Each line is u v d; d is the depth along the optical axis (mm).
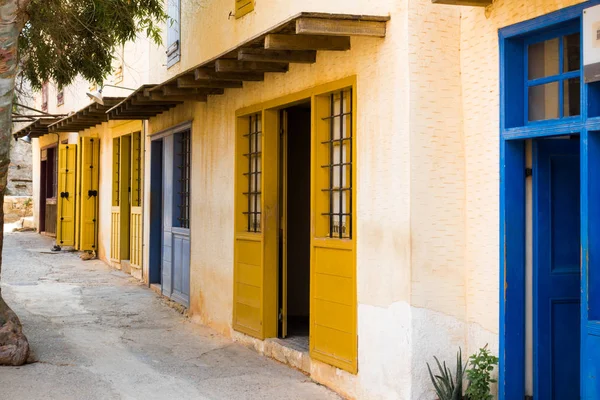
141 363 7445
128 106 10891
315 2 6859
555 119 4734
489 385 5195
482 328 5297
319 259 6656
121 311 10445
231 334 8570
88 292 12008
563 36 4777
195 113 9891
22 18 6391
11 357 6973
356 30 5520
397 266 5477
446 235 5426
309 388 6523
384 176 5656
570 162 5168
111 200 15414
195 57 10250
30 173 28344
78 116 13859
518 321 5078
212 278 9219
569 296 5145
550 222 5105
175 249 10953
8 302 10758
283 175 7781
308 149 9375
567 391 5141
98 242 16547
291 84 7121
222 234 8883
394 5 5512
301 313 9328
